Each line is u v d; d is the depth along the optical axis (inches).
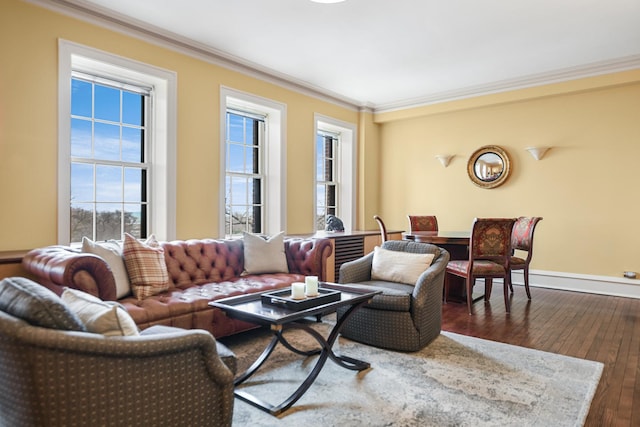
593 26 145.2
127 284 107.9
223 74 172.2
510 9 132.5
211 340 60.9
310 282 95.0
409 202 252.1
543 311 159.6
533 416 77.9
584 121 197.3
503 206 220.2
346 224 250.2
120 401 52.9
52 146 123.6
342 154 252.1
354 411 79.7
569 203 201.8
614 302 175.2
